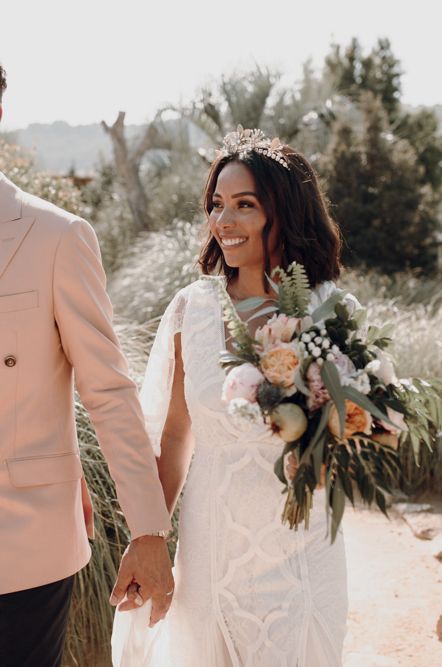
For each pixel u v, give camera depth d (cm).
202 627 209
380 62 1959
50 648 196
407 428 189
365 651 326
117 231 1259
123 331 500
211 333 217
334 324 184
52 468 191
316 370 176
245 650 204
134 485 195
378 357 186
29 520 187
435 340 637
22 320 187
